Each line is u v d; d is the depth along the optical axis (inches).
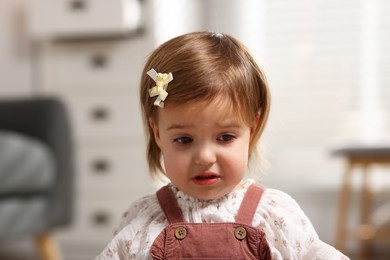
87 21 104.3
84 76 108.6
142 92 41.4
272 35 122.6
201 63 38.1
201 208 40.1
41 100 95.1
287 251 39.4
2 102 96.3
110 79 107.4
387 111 117.4
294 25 121.6
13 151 81.7
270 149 121.6
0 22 117.9
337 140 119.4
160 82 37.8
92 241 108.4
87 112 108.6
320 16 120.3
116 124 107.3
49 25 105.8
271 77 122.6
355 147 96.0
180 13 117.7
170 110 37.6
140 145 106.6
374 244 109.0
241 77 38.3
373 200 110.8
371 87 117.9
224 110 37.3
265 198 41.4
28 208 84.4
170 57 39.1
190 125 37.2
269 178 121.5
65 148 92.7
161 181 43.5
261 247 38.2
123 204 107.3
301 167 121.0
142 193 106.5
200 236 38.3
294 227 40.0
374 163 95.6
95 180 108.4
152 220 41.0
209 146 37.4
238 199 40.9
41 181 85.4
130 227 40.8
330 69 120.0
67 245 109.6
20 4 117.4
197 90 37.0
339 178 118.1
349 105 119.0
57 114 93.4
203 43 39.9
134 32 106.3
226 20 124.7
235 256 37.7
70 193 92.4
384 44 117.4
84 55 108.5
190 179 37.9
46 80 110.3
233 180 38.3
